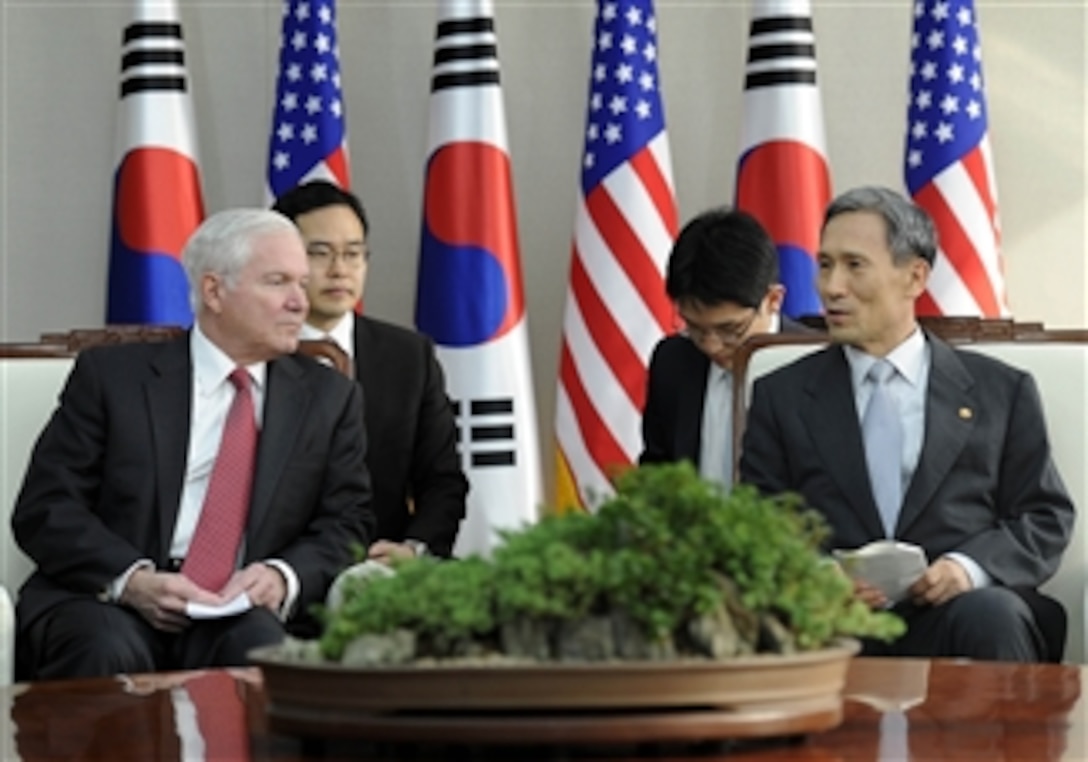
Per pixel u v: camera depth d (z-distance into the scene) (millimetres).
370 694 3115
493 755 3201
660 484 3158
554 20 9234
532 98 9234
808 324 7664
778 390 6156
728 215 6895
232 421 5988
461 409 8594
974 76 8555
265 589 5699
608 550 3156
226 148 9289
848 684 4117
